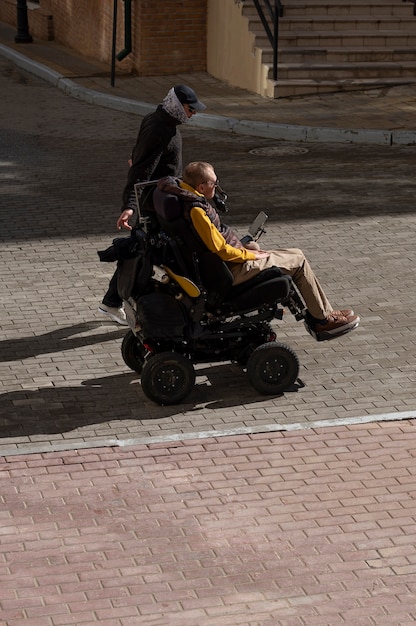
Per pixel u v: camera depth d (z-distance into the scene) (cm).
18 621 779
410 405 1112
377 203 1856
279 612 792
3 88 2962
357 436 1045
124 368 1205
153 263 1077
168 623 779
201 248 1070
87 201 1883
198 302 1086
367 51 2738
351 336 1289
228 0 2841
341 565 848
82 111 2664
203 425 1068
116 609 794
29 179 2033
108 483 961
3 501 931
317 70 2700
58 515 913
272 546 873
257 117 2472
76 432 1052
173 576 834
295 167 2122
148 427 1063
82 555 859
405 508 927
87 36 3366
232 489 955
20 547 868
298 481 968
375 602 804
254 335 1133
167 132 1184
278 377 1126
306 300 1137
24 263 1548
